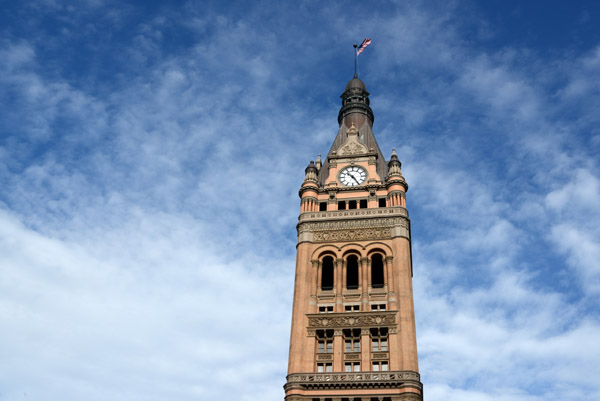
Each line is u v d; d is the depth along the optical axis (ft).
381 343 248.93
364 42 407.64
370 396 229.66
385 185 301.84
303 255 278.05
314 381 235.20
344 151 325.21
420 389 232.53
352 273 284.41
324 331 253.24
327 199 304.30
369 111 366.84
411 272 280.92
